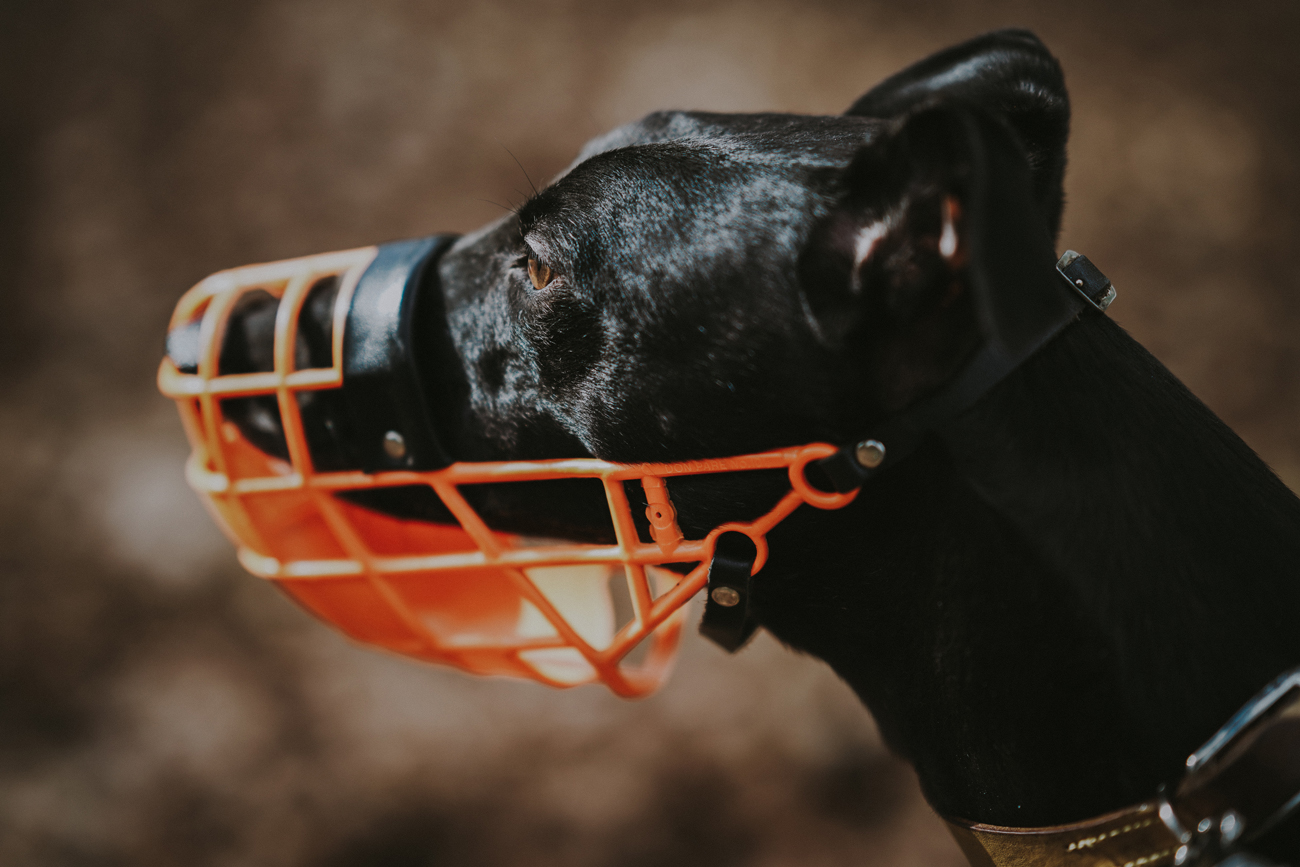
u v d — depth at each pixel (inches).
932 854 114.0
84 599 134.8
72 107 192.9
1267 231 185.6
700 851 114.7
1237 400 164.4
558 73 198.1
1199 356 168.9
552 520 62.4
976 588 50.1
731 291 49.2
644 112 191.9
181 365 65.4
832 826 116.8
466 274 61.4
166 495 144.6
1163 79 206.5
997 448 46.0
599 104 193.3
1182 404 52.9
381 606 66.1
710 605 54.7
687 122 61.7
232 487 61.6
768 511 52.3
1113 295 51.6
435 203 179.0
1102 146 195.5
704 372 50.0
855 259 44.9
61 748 121.1
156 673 128.0
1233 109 202.5
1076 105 201.5
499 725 125.4
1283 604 49.5
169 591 135.8
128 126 190.5
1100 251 180.9
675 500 53.8
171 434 152.4
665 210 52.1
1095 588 47.9
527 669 65.1
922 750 55.6
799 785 120.0
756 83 196.5
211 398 61.5
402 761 121.6
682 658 131.6
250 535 63.4
